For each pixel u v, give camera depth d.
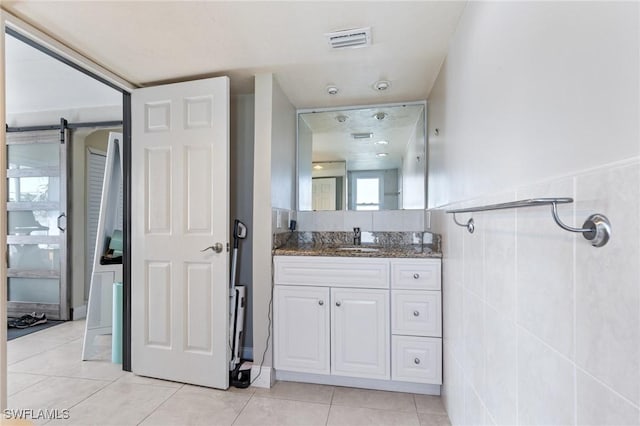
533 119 0.82
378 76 2.09
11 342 2.75
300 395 1.88
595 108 0.60
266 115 2.04
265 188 2.04
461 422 1.44
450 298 1.65
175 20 1.48
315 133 2.71
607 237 0.57
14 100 3.06
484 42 1.16
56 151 3.35
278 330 2.01
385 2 1.36
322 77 2.11
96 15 1.44
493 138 1.07
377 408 1.75
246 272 2.39
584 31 0.63
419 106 2.55
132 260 2.14
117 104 3.19
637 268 0.51
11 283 3.45
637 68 0.51
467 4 1.36
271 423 1.62
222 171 1.98
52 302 3.38
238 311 2.23
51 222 3.40
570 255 0.67
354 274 1.94
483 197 1.16
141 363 2.11
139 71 2.02
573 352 0.66
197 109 2.03
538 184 0.80
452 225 1.62
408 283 1.88
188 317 2.03
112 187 2.74
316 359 1.97
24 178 3.43
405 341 1.88
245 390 1.94
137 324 2.12
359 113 2.65
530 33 0.83
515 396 0.91
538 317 0.79
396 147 2.61
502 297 1.00
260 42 1.68
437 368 1.84
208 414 1.69
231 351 2.14
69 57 1.75
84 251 3.47
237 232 2.26
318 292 1.97
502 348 1.00
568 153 0.68
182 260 2.04
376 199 2.63
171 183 2.07
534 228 0.81
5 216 1.37
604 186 0.58
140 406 1.77
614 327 0.55
